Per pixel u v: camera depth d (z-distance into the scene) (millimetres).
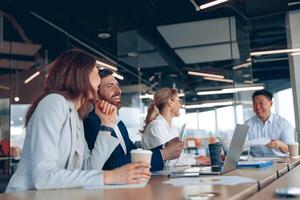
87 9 4867
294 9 5320
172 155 2020
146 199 996
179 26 5734
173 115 2762
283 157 2738
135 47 6125
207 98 6035
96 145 1604
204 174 1618
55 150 1358
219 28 5781
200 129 5895
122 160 1683
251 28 5719
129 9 5055
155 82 6422
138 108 6020
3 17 4539
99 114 1674
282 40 5609
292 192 1010
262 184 1300
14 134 4047
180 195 1043
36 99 1500
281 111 5328
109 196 1082
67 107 1464
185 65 6449
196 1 3910
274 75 5633
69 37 5270
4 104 4211
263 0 5047
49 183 1278
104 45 5809
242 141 1935
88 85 1538
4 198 1094
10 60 4492
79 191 1217
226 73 5949
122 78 5930
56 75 1530
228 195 996
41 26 4910
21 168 1390
